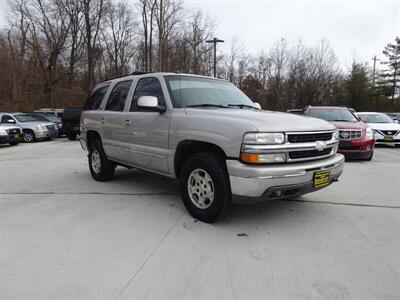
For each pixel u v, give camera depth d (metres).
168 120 4.30
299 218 4.14
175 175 4.36
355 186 5.89
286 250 3.24
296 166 3.51
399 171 7.42
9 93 30.52
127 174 6.84
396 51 59.62
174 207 4.56
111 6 38.19
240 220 4.05
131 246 3.32
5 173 7.17
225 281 2.68
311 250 3.24
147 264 2.95
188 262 2.99
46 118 18.19
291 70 43.00
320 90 42.25
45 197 5.11
